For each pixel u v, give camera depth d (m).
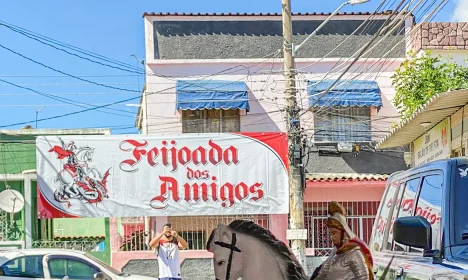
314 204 18.19
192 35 19.41
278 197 16.42
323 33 19.67
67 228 21.58
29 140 18.92
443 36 18.17
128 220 18.36
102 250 17.88
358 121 19.02
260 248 3.27
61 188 16.38
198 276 17.27
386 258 4.82
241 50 19.48
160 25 19.33
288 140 14.66
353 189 18.17
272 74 19.17
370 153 19.34
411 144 15.29
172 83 18.92
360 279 3.32
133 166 16.48
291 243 14.29
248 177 16.48
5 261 11.53
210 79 19.02
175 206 16.42
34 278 11.41
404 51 19.20
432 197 4.21
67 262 11.71
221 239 3.33
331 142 19.00
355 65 19.17
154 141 16.56
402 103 17.41
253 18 19.59
